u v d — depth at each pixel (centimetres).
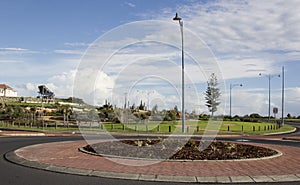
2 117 4806
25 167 1066
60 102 6525
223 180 895
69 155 1291
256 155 1290
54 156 1266
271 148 1625
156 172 974
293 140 2539
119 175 940
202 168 1032
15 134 2712
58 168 1030
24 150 1457
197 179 898
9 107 5253
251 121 6662
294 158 1280
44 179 891
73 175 947
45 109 5366
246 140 2434
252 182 884
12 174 952
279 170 1014
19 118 4666
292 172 988
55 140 2114
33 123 4247
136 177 919
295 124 7194
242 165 1088
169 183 866
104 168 1027
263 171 996
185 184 859
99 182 863
